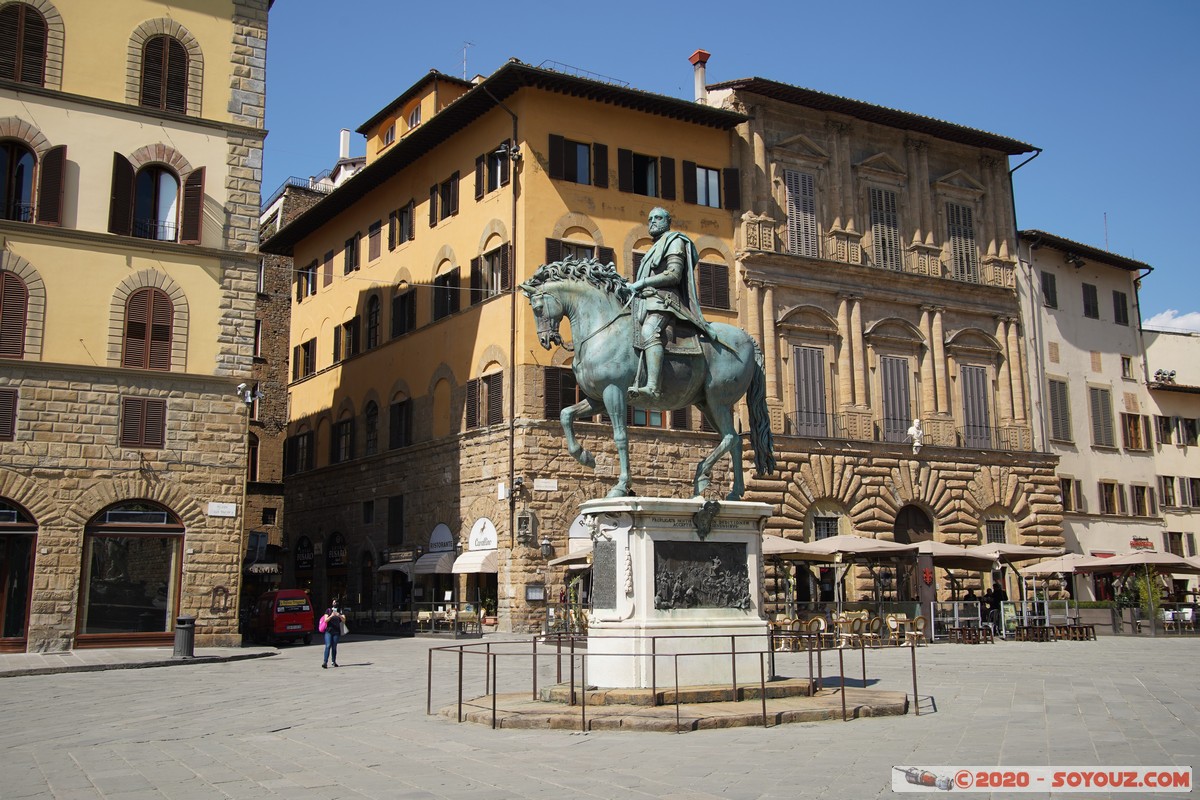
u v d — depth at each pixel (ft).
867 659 93.04
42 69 106.32
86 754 43.75
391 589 155.12
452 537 141.59
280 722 53.83
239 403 111.65
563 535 131.13
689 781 34.96
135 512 105.70
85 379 104.83
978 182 175.73
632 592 50.62
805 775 35.68
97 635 102.27
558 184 138.72
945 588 158.61
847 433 155.22
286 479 195.93
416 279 159.53
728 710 47.47
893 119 165.68
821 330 155.94
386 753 42.60
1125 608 145.59
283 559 192.44
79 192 106.63
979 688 66.23
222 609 107.45
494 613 133.49
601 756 39.78
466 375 143.54
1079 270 190.39
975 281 172.24
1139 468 191.42
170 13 112.88
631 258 142.92
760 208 153.58
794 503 148.36
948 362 167.43
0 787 36.55
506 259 137.28
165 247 109.70
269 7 120.98
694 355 53.06
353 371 174.91
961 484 163.12
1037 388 176.96
